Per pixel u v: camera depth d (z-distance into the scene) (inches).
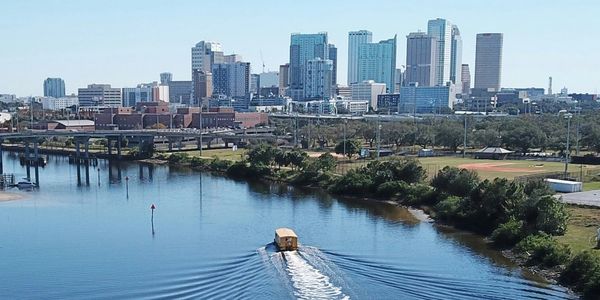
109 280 3986.2
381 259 4276.6
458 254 4478.3
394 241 4877.0
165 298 3602.4
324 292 3479.3
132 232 5388.8
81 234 5344.5
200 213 6240.2
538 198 4859.7
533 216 4840.1
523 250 4411.9
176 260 4407.0
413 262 4212.6
